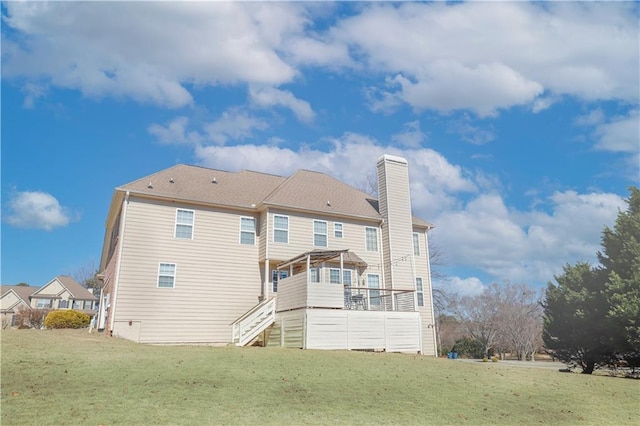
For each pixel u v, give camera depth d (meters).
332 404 7.71
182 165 22.38
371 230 23.88
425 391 9.46
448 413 7.79
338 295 17.80
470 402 8.82
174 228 19.25
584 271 17.98
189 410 6.54
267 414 6.71
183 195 19.70
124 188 18.58
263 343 19.77
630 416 8.74
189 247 19.33
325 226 22.48
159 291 18.20
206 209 20.23
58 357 9.98
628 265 15.99
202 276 19.28
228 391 7.95
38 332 15.31
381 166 25.09
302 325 16.94
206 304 19.06
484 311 48.69
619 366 17.19
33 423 5.39
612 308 15.41
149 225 18.70
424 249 25.70
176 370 9.37
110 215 21.83
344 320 17.53
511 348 46.81
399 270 23.19
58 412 5.93
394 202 24.34
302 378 9.66
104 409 6.23
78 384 7.62
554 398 9.86
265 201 20.94
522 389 10.65
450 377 11.44
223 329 19.17
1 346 10.73
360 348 17.58
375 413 7.33
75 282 62.06
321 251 18.38
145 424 5.69
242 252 20.61
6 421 5.39
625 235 16.38
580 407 9.20
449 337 52.19
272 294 20.58
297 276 18.05
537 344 44.97
